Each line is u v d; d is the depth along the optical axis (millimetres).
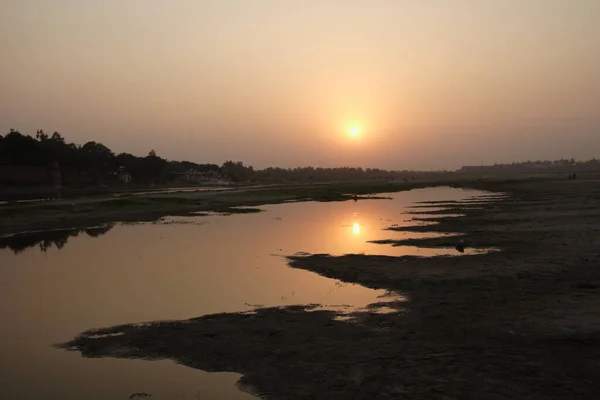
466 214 43625
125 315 13922
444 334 11266
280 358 10141
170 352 10758
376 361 9734
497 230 30359
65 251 26828
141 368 9953
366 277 18016
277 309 14133
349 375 9109
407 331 11633
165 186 156500
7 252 26906
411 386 8516
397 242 27016
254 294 16109
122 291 16922
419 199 75688
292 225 38969
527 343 10367
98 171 140375
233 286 17359
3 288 17625
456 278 17078
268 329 12156
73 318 13711
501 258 20547
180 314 13883
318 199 81312
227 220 44719
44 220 43719
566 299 13656
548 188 91938
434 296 14945
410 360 9711
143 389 8969
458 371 9055
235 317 13375
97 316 13867
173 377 9461
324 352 10375
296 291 16406
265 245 27484
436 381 8664
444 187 134750
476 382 8555
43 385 9211
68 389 9031
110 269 21125
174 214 52344
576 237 25391
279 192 99500
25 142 115125
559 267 18141
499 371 8984
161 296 16078
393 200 74625
